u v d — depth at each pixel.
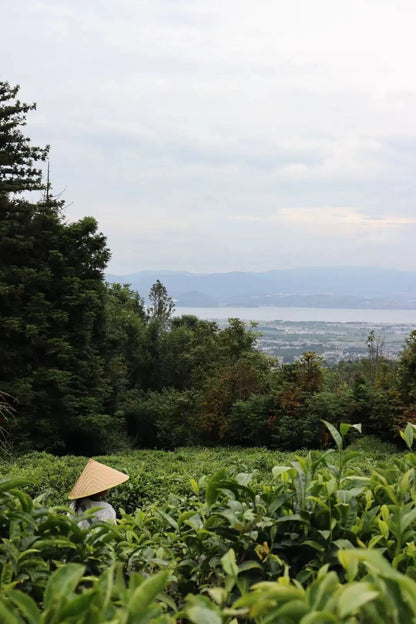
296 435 14.92
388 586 1.01
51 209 18.89
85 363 17.77
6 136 19.36
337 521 1.82
